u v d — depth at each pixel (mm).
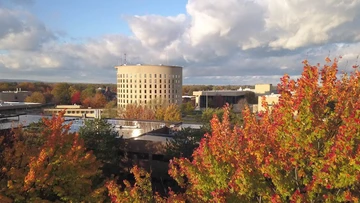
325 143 9484
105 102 129000
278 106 10492
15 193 14711
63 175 16078
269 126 10797
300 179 10172
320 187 9281
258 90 147625
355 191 9352
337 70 9875
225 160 11055
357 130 8570
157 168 31766
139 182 12516
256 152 10094
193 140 28000
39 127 25906
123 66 139250
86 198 16750
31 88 173250
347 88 10062
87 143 28422
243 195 10414
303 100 9516
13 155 17125
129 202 11773
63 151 17062
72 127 37375
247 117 12367
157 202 13414
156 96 140500
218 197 10109
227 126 12844
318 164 9156
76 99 139000
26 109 74562
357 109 8875
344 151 8367
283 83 10539
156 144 32375
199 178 11234
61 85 148750
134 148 33312
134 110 73688
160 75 139250
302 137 9445
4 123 40031
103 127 30312
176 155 27031
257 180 9961
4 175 16453
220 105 127250
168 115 67125
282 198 9742
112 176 21188
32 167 14438
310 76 9891
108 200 18656
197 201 11461
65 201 17016
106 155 29141
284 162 9680
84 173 16625
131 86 140125
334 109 10125
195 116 80125
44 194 16281
